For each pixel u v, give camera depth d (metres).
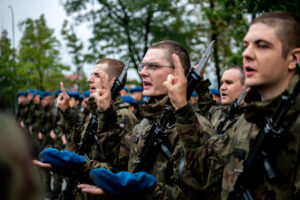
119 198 1.38
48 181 6.23
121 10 14.81
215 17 8.67
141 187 1.37
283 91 1.17
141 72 1.99
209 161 1.43
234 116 2.66
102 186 1.36
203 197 1.43
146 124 1.97
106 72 2.96
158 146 1.70
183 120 1.44
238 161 1.29
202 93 3.77
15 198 0.45
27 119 9.36
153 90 1.95
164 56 1.94
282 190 1.10
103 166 2.14
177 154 1.55
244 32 7.55
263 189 1.16
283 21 1.19
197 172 1.43
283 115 1.11
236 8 6.98
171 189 1.46
